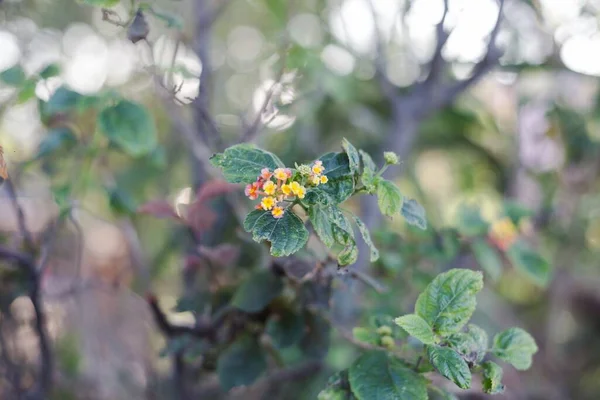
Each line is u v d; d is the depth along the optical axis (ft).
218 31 3.14
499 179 3.15
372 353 1.43
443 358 1.27
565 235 2.98
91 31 2.61
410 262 2.05
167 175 2.56
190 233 1.87
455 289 1.34
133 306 2.45
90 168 2.08
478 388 1.99
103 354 2.43
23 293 1.87
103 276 2.53
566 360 3.46
